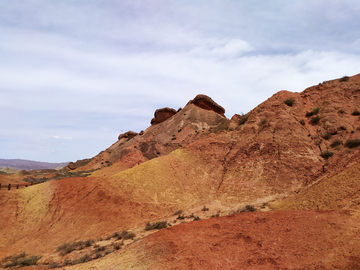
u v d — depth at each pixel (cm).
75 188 2775
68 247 1759
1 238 2058
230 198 2389
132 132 12825
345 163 1961
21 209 2472
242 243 996
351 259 741
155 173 2955
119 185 2778
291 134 2981
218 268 835
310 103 3572
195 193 2656
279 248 905
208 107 10644
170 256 977
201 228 1220
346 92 3406
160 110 12019
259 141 3086
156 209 2400
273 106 3619
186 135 8588
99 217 2338
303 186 2211
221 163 3116
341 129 2859
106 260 1134
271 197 2203
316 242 891
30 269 1237
